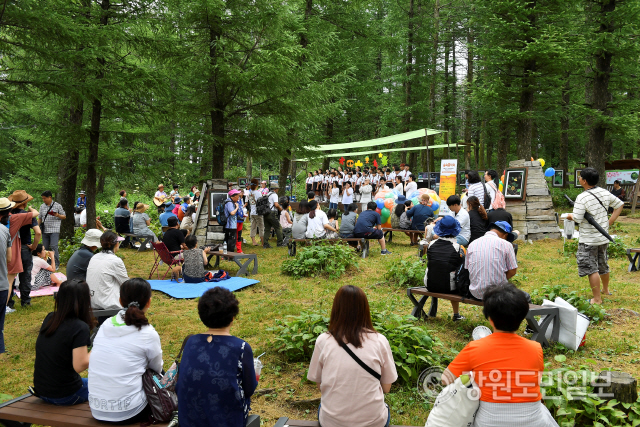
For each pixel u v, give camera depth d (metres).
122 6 11.90
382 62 35.16
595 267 6.63
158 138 13.50
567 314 5.12
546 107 21.52
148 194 26.73
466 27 30.59
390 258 11.02
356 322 2.87
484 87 19.73
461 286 5.55
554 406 3.37
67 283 3.31
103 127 16.50
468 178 10.16
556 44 16.09
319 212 11.61
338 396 2.79
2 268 5.30
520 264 10.00
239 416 2.75
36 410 3.27
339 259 9.59
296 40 13.78
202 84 13.88
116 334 3.09
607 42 17.67
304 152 16.56
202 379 2.69
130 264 11.34
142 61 14.38
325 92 14.63
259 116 13.91
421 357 4.34
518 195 13.38
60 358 3.24
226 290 2.91
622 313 6.33
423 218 12.72
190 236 8.96
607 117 17.67
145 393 3.10
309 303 7.36
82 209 15.52
